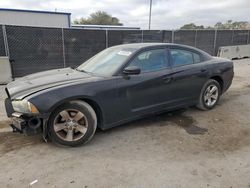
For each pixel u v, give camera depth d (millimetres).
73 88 3373
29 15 19453
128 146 3553
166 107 4406
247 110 5195
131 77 3873
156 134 3963
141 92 3967
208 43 16828
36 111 3150
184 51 4715
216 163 3070
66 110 3395
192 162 3098
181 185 2637
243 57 17359
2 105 5629
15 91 3461
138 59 4051
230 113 4996
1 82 8266
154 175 2822
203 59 5012
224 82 5352
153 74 4094
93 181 2713
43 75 4148
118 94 3725
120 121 3885
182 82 4504
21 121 3195
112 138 3812
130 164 3062
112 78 3713
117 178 2768
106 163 3086
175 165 3031
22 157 3221
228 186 2617
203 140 3736
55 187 2607
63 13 20812
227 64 5391
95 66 4305
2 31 9609
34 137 3811
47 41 10688
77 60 11617
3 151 3379
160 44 4434
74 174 2846
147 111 4141
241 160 3146
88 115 3514
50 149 3439
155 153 3342
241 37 18750
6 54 9836
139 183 2676
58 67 11203
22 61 10273
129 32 12945
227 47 16156
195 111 5109
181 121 4543
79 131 3525
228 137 3846
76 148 3488
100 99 3557
